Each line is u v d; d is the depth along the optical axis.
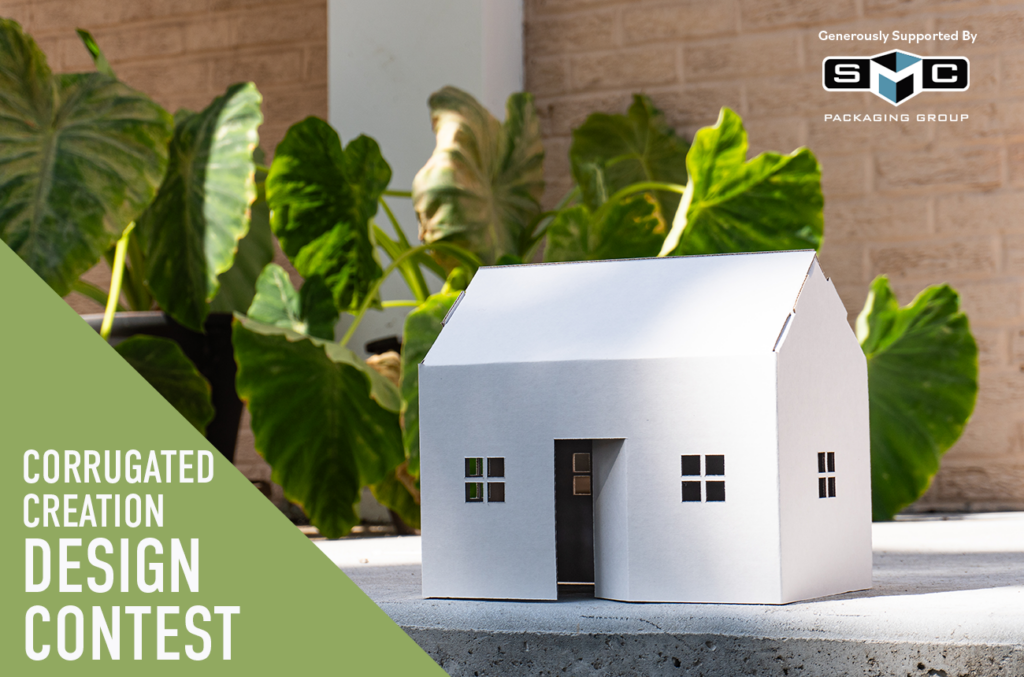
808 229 1.61
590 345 0.74
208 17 2.82
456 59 2.26
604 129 2.42
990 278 2.21
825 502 0.74
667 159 2.41
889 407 1.85
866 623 0.62
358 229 1.66
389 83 2.30
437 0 2.28
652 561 0.70
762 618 0.63
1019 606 0.65
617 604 0.70
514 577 0.73
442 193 1.72
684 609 0.67
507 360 0.75
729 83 2.40
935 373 1.85
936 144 2.26
